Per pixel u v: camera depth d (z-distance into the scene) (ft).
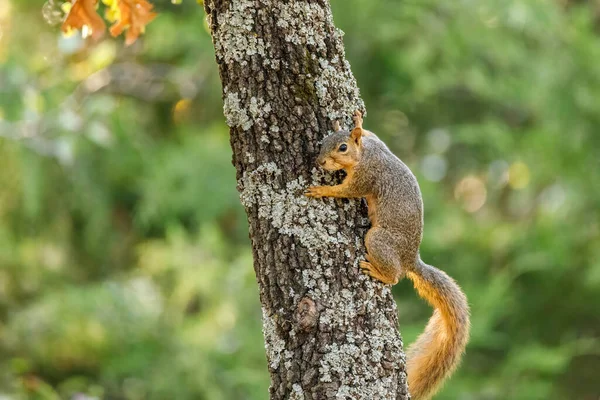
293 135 16.61
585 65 48.34
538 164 49.34
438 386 20.40
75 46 38.70
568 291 49.60
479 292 46.01
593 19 54.90
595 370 49.70
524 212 56.29
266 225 16.55
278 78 16.57
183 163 47.98
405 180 18.79
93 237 48.52
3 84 41.86
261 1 16.53
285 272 16.38
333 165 16.75
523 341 49.24
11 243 48.16
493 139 49.47
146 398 42.22
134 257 51.08
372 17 49.29
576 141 48.39
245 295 44.93
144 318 44.21
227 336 44.09
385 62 50.24
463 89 53.26
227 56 16.65
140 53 52.70
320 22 16.88
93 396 35.42
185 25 49.85
